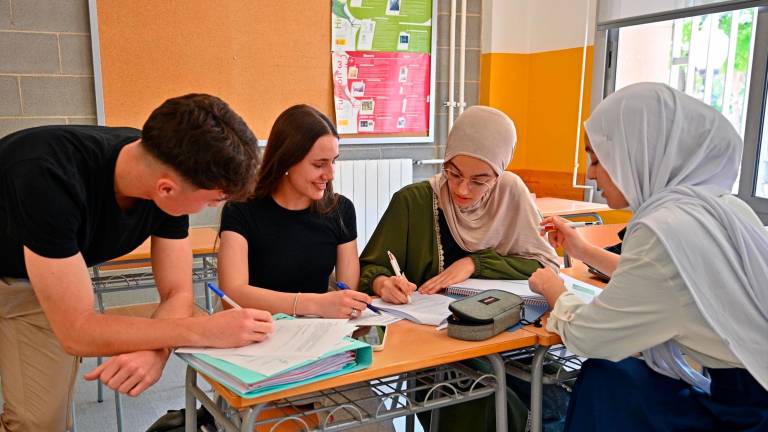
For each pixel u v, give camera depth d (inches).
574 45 158.7
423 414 75.0
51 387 56.1
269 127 143.2
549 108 167.8
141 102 129.3
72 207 43.6
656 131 50.9
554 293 58.1
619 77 151.9
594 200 159.8
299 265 63.9
